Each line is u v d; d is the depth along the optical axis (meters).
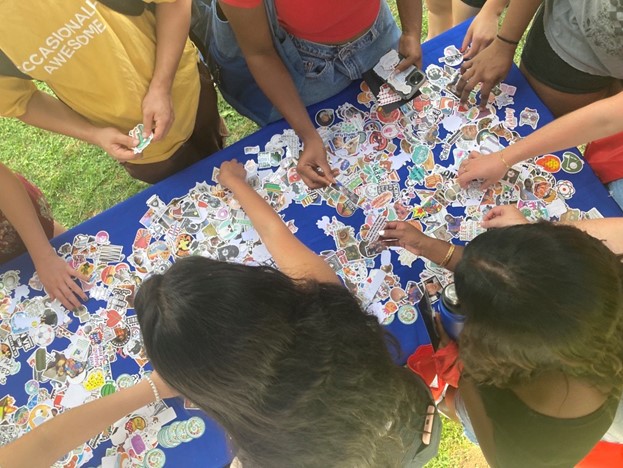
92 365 1.50
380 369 1.00
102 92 1.58
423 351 1.40
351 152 1.66
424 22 2.98
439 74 1.74
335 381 0.92
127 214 1.66
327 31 1.62
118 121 1.70
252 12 1.50
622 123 1.39
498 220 1.48
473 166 1.55
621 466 1.37
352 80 1.77
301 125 1.68
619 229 1.39
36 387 1.48
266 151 1.70
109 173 2.79
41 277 1.58
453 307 1.34
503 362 1.06
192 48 1.88
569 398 1.08
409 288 1.48
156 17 1.62
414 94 1.70
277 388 0.89
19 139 2.91
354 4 1.56
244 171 1.66
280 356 0.89
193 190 1.67
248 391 0.89
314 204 1.61
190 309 0.88
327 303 0.99
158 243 1.62
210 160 1.71
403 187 1.60
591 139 1.46
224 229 1.61
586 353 1.00
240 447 1.02
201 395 0.93
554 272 0.96
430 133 1.66
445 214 1.55
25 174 2.83
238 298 0.89
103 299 1.57
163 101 1.61
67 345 1.52
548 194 1.54
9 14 1.27
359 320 1.01
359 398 0.94
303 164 1.63
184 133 1.88
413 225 1.54
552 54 1.64
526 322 0.97
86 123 1.66
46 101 1.65
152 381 1.39
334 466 0.98
